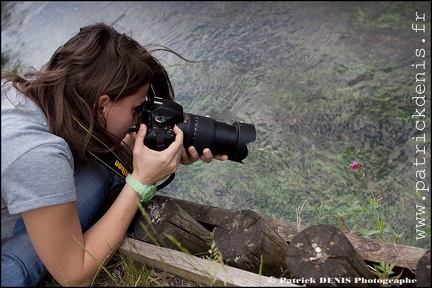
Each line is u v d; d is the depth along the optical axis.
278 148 2.98
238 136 2.01
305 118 3.13
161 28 4.16
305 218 2.59
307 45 3.68
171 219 1.98
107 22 4.39
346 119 3.08
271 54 3.66
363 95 3.21
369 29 3.74
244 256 1.78
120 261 2.06
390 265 1.87
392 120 3.02
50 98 1.84
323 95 3.26
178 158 1.93
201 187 2.85
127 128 1.92
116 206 1.93
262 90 3.38
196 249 2.04
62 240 1.78
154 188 1.96
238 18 4.10
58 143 1.76
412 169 2.74
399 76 3.30
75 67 1.80
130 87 1.82
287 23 3.94
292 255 1.67
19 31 4.67
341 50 3.59
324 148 2.94
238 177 2.86
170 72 3.63
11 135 1.72
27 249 1.90
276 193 2.74
